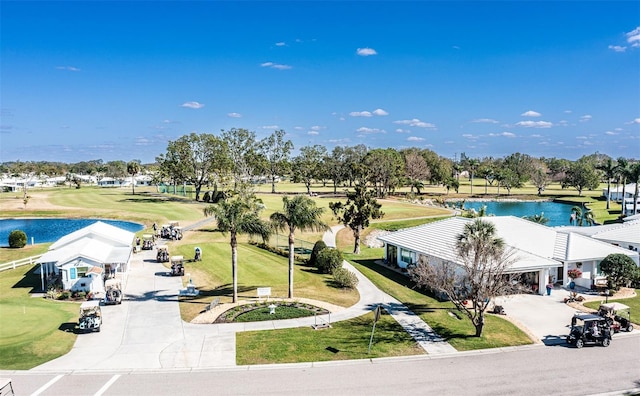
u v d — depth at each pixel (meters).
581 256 41.91
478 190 172.62
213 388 22.38
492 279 30.70
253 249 57.62
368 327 31.05
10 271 47.06
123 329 30.23
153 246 59.25
